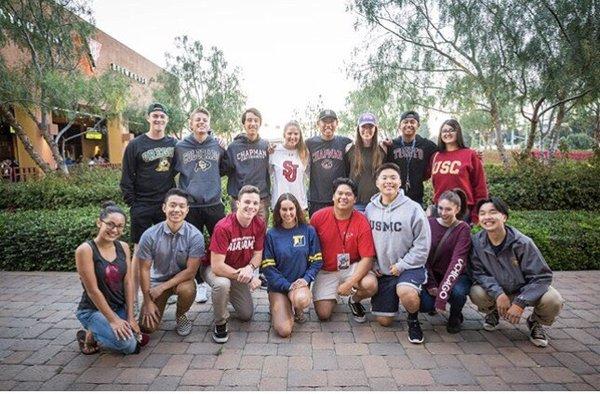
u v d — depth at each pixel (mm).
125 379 2670
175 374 2727
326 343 3158
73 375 2721
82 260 2811
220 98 13156
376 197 3654
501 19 7855
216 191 4145
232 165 4348
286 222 3479
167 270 3334
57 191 8070
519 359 2898
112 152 20812
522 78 8195
